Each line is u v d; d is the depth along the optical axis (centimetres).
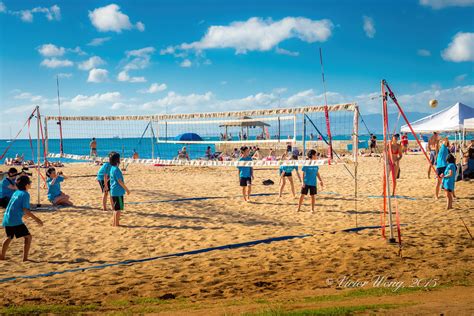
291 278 460
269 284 443
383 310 283
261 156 2281
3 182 883
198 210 911
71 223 784
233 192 1182
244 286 438
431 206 891
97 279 475
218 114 927
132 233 706
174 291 430
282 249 586
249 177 1017
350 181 1374
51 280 475
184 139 2259
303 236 658
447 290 374
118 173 754
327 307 313
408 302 319
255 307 335
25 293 431
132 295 420
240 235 680
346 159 727
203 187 1302
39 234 702
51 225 767
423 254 537
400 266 488
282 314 291
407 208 880
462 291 364
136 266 527
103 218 828
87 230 730
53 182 959
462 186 1153
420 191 1106
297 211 882
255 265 515
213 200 1041
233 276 475
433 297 341
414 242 599
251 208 929
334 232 676
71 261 557
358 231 682
